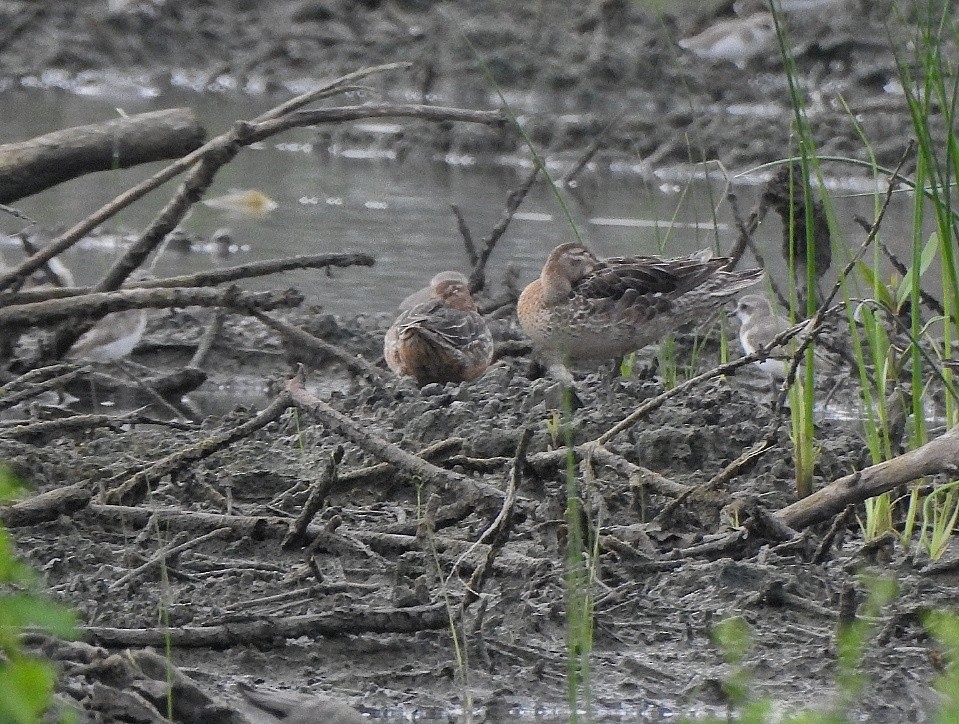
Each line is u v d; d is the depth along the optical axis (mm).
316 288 18688
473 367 15117
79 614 8438
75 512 10344
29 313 12086
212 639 8617
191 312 17469
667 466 12086
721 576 9711
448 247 20812
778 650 8953
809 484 11133
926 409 13898
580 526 10000
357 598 9297
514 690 8508
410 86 30750
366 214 22828
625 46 30094
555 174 25891
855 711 8250
